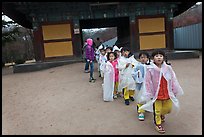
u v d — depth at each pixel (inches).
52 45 591.2
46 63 531.8
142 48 609.0
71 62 550.9
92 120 176.7
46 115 195.3
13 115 201.3
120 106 207.2
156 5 593.3
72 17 587.5
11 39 821.9
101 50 358.0
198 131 146.8
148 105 151.0
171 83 147.1
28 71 519.8
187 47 1018.7
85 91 273.0
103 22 828.6
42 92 283.4
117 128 158.9
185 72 359.3
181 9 660.7
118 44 901.2
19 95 275.1
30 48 1290.6
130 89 204.8
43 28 585.6
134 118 175.8
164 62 149.2
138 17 600.4
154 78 146.2
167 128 154.2
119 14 597.3
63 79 363.9
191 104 198.8
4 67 759.7
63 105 221.5
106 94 223.6
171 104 151.3
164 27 608.1
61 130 161.2
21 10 557.3
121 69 208.7
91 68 329.1
